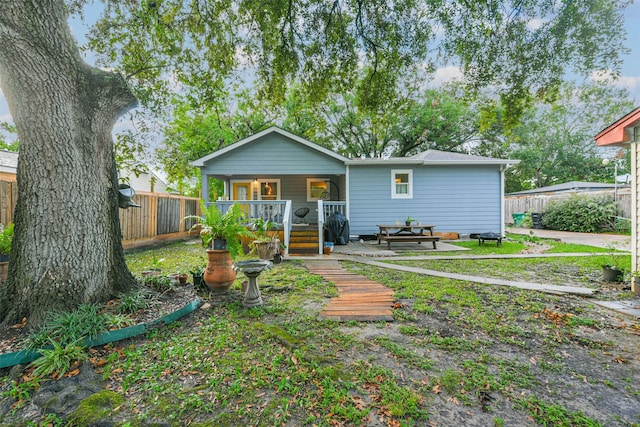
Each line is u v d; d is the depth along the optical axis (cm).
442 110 1880
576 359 237
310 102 629
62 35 267
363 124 1969
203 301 365
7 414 173
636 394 193
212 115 1617
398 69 558
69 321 244
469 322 309
